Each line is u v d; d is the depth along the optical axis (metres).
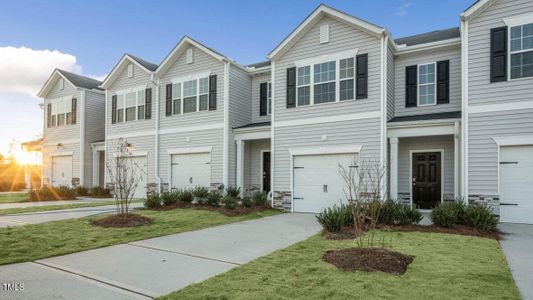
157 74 17.12
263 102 16.22
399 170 12.66
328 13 12.40
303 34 13.18
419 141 12.41
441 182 12.03
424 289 4.19
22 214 11.41
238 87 15.80
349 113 12.08
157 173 17.02
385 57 11.56
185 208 12.71
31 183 25.36
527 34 9.65
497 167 9.77
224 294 4.09
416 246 6.60
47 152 22.70
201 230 8.80
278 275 4.83
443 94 12.16
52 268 5.38
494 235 7.81
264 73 16.14
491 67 10.00
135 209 12.70
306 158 12.91
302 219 10.88
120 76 18.94
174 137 16.61
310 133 12.80
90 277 4.91
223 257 6.06
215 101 15.45
